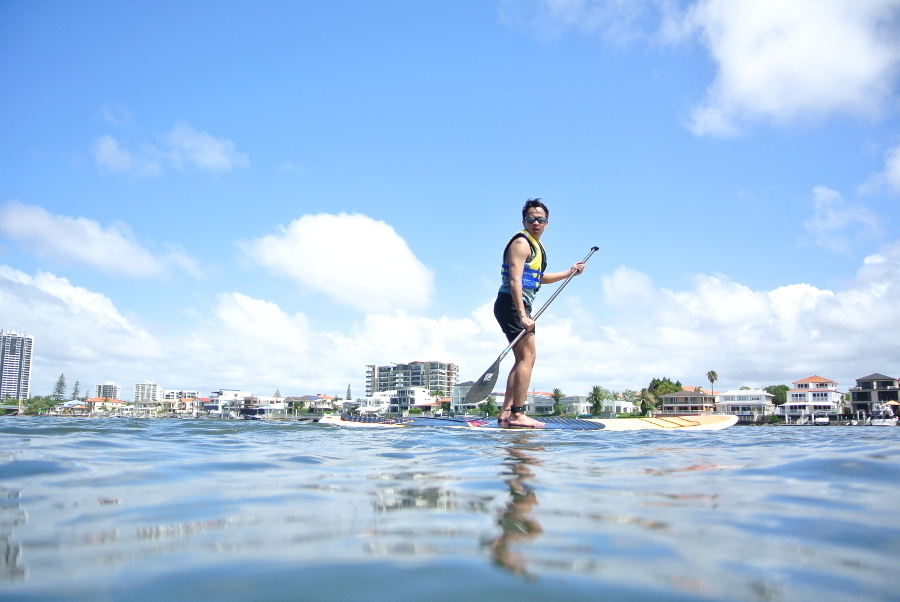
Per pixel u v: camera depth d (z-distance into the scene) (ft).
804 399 267.18
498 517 7.14
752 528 6.59
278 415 407.64
